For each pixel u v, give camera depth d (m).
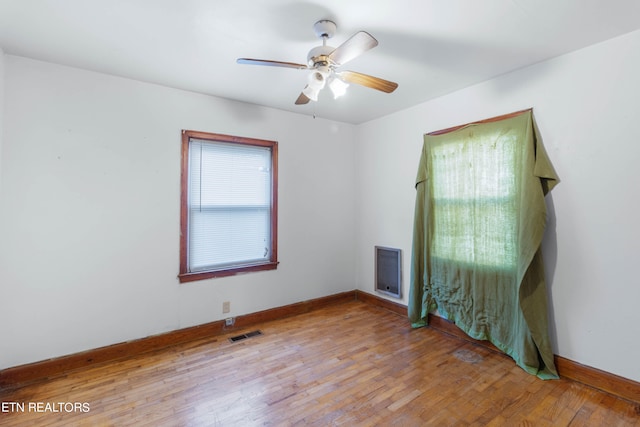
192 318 2.96
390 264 3.73
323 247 3.90
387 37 2.02
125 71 2.52
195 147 3.02
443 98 3.09
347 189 4.14
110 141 2.58
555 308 2.32
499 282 2.60
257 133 3.36
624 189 2.02
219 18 1.81
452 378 2.26
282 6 1.70
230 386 2.17
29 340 2.27
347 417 1.85
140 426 1.78
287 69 2.49
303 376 2.29
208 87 2.86
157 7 1.71
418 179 3.21
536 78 2.41
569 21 1.85
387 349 2.72
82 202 2.47
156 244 2.79
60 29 1.92
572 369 2.22
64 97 2.40
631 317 1.99
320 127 3.87
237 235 3.28
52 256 2.36
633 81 1.97
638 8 1.71
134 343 2.65
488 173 2.66
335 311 3.73
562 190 2.28
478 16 1.80
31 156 2.28
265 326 3.28
